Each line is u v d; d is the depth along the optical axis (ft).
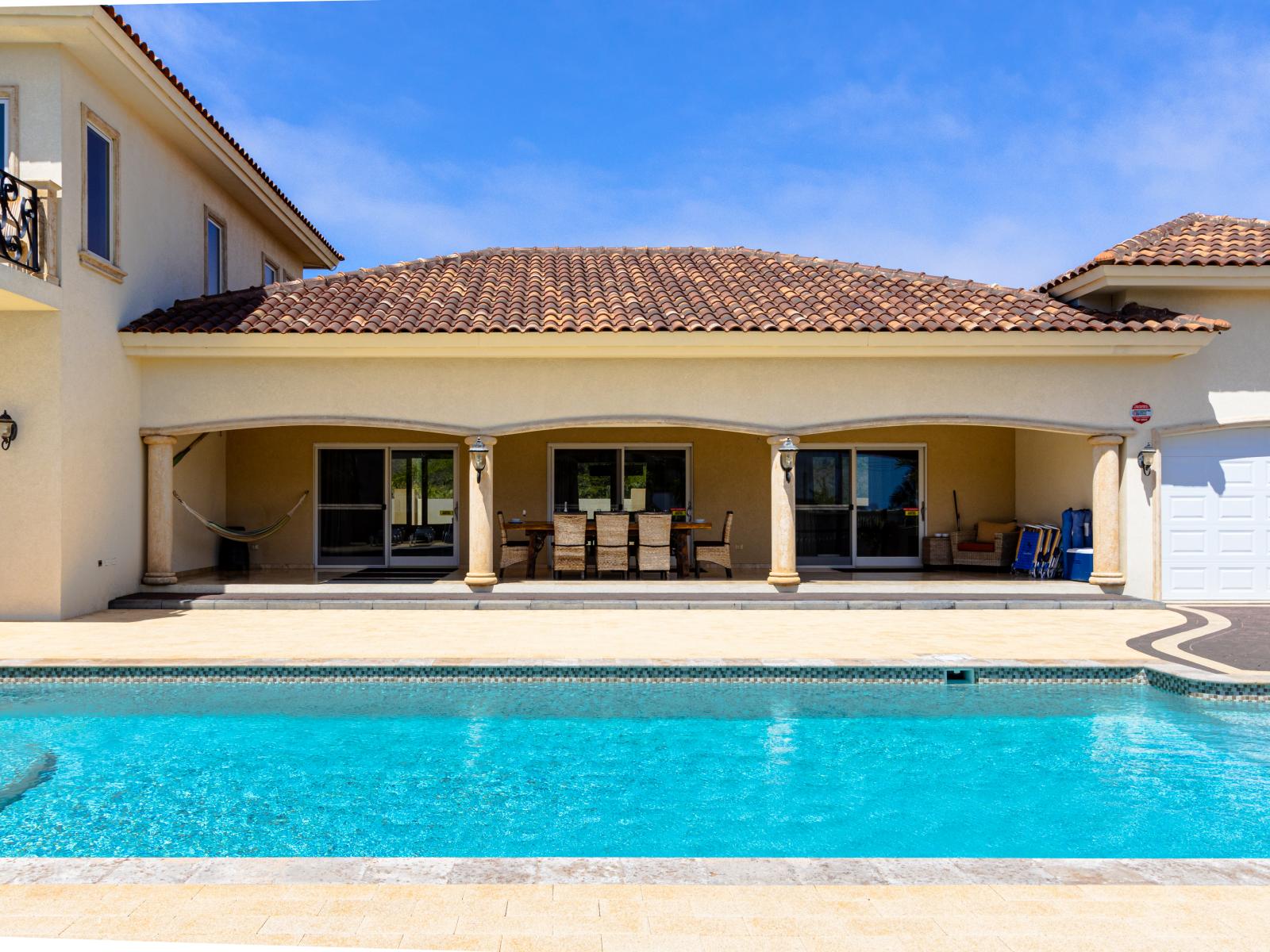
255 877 11.76
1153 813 17.12
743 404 42.16
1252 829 16.30
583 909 10.91
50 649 29.40
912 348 41.04
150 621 35.91
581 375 42.04
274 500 54.75
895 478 55.62
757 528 55.36
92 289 37.93
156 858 12.33
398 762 20.15
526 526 47.67
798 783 18.89
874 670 26.73
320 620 36.68
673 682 26.58
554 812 17.19
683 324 40.60
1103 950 9.90
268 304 44.32
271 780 18.98
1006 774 19.38
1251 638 31.96
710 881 11.82
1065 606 39.93
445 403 41.96
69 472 36.37
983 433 55.52
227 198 54.24
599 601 40.24
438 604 39.91
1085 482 45.83
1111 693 25.73
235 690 25.72
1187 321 40.22
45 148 35.50
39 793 18.08
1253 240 43.93
